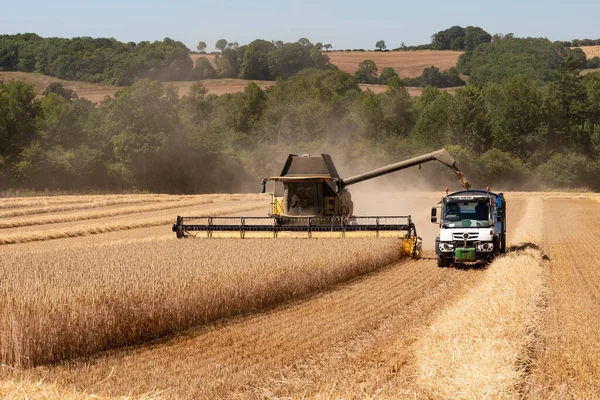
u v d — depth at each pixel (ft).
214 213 161.99
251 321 50.96
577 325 48.19
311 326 49.01
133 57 564.71
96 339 42.68
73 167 294.25
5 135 301.02
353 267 74.54
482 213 84.99
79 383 35.45
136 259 66.59
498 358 35.83
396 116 414.41
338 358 39.99
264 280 56.80
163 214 162.91
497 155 351.87
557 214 179.73
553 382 35.14
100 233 126.00
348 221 99.86
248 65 592.19
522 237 113.19
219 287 51.98
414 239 93.09
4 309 39.37
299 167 106.32
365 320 51.01
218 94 518.37
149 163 304.91
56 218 145.79
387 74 654.53
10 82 319.47
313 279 64.95
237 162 337.11
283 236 97.71
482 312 47.19
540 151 376.89
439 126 388.78
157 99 312.09
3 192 270.87
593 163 353.72
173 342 44.83
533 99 381.81
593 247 104.27
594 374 36.37
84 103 352.28
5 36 636.48
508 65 621.31
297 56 609.83
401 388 33.81
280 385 34.94
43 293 44.32
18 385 27.50
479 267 83.97
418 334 45.24
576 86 385.29
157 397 29.73
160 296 46.75
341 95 473.67
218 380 35.86
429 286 67.92
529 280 62.39
